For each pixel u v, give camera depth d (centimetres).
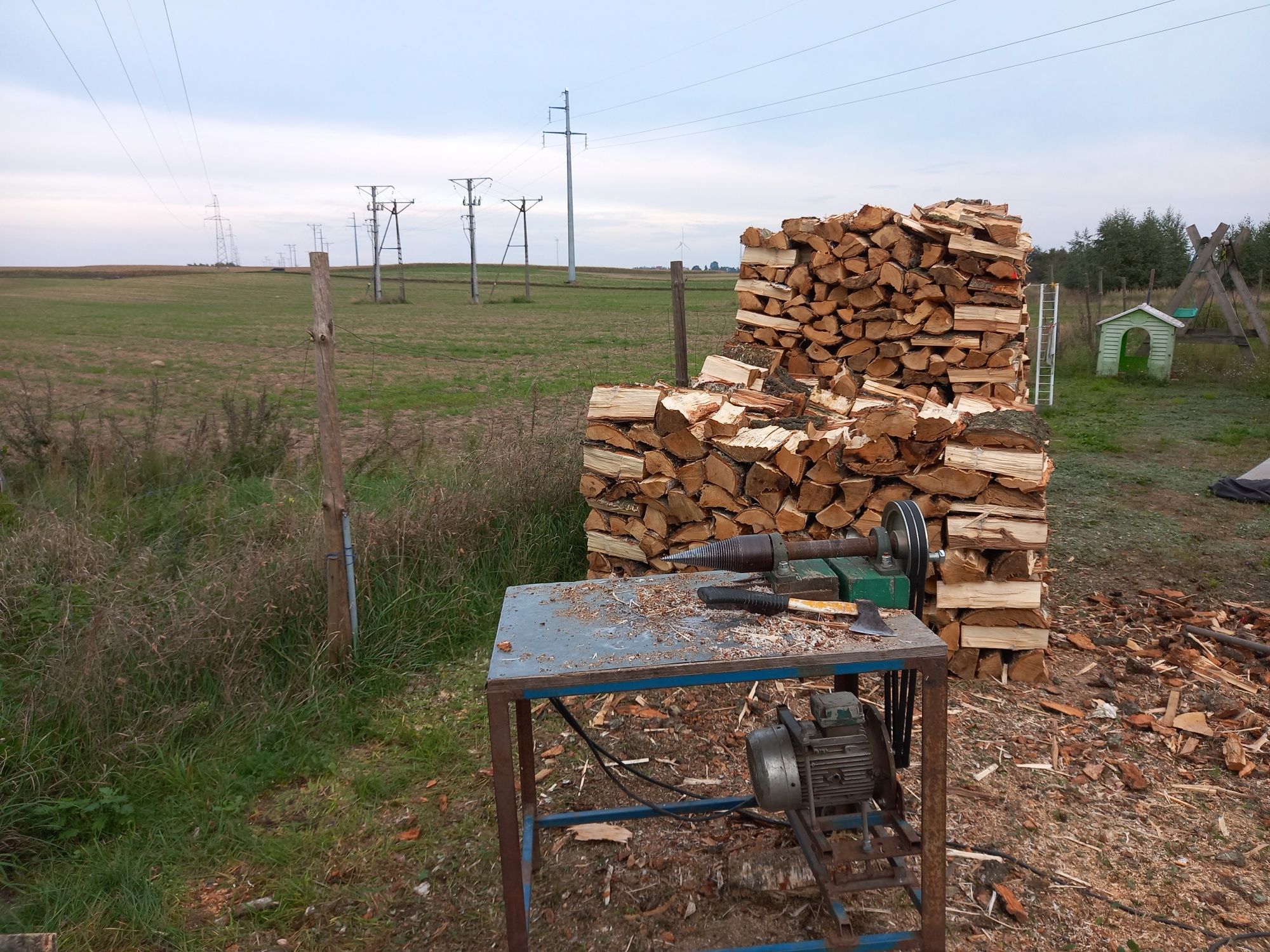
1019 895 299
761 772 265
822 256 797
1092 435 1114
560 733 421
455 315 4866
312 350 2583
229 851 337
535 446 705
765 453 493
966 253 729
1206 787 361
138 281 9144
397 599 512
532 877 318
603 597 304
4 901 310
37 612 462
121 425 1231
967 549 452
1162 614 541
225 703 418
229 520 618
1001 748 393
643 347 2677
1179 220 3394
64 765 367
